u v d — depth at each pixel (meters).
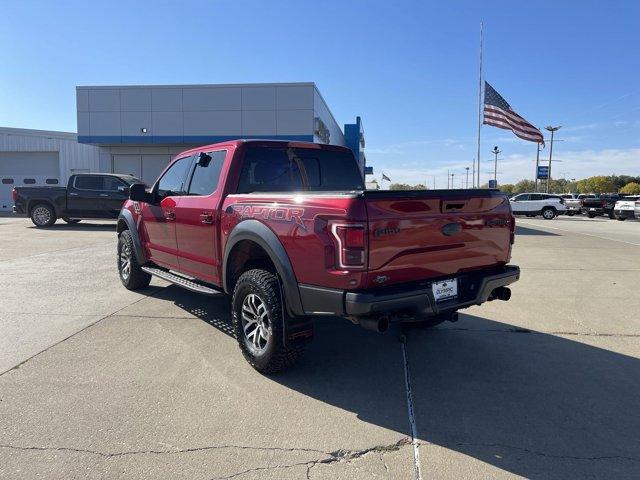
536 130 21.62
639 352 4.79
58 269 8.91
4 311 6.01
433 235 3.70
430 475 2.76
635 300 6.93
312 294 3.59
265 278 4.05
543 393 3.85
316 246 3.52
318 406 3.60
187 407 3.54
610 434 3.22
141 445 3.03
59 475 2.71
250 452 2.97
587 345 4.99
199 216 4.99
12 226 17.92
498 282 4.16
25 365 4.28
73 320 5.64
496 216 4.22
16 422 3.29
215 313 5.96
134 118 23.95
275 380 4.05
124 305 6.32
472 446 3.07
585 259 11.10
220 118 23.64
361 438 3.15
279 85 23.31
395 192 3.47
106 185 17.23
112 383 3.93
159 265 6.27
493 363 4.48
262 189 4.96
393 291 3.46
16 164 29.23
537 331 5.45
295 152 5.27
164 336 5.09
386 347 4.89
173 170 6.05
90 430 3.20
